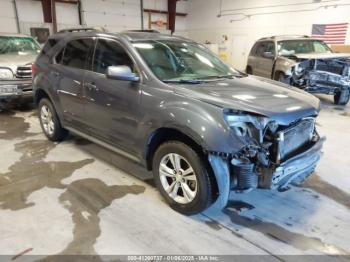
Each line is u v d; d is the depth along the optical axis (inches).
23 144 161.6
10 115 226.7
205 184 87.7
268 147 84.2
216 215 98.2
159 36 126.6
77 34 139.3
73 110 137.7
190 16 699.4
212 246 83.2
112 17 555.2
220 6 624.1
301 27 497.0
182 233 88.5
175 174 97.0
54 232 87.7
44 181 119.0
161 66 107.3
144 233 88.1
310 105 97.0
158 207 101.7
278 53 297.6
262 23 554.9
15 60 235.8
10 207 100.2
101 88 116.9
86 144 161.6
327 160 146.4
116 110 111.3
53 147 156.9
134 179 121.4
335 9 446.6
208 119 81.8
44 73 154.2
